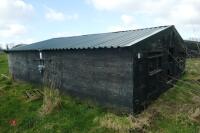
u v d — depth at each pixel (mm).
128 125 6977
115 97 8375
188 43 17141
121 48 7711
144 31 10438
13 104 10273
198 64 15852
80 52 9672
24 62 14430
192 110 7969
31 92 11922
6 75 17797
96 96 9188
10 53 16391
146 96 8695
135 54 7688
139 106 8188
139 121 7227
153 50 9094
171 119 7535
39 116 8594
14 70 16062
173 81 11648
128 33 10859
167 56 10805
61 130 7453
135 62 7723
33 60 13352
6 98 11258
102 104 8969
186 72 14180
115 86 8305
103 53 8570
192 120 7285
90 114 8406
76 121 7910
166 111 8172
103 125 7328
